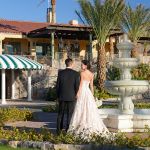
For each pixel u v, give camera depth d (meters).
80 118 12.72
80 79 12.98
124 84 14.43
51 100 39.41
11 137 12.26
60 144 11.00
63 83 12.95
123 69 15.40
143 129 14.48
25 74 43.38
